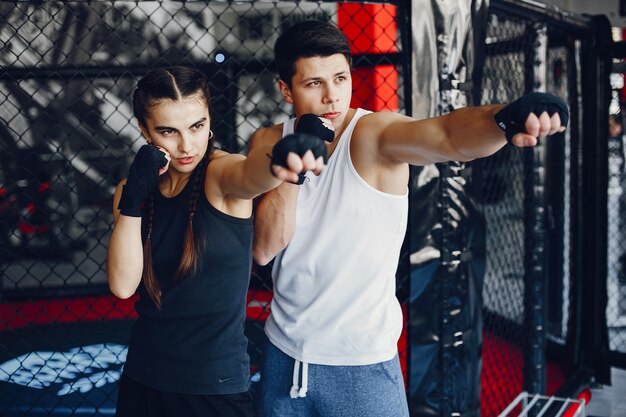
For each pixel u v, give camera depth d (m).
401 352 3.22
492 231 3.96
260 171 1.23
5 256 4.70
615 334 4.48
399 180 1.52
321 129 1.31
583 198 3.53
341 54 1.49
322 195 1.53
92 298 4.61
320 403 1.59
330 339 1.55
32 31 4.16
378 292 1.56
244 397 1.47
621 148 4.32
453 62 2.07
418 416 2.14
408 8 2.04
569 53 3.40
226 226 1.40
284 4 4.66
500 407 3.10
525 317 2.98
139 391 1.46
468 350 2.18
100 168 5.15
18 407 2.94
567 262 3.97
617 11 4.48
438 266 2.10
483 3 2.15
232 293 1.43
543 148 2.87
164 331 1.42
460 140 1.26
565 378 3.60
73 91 4.94
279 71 1.55
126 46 4.61
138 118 1.42
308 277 1.56
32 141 4.97
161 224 1.43
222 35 4.74
